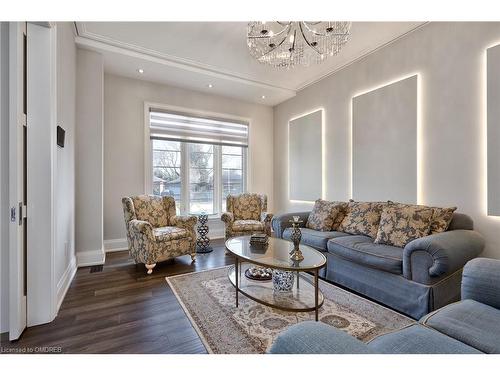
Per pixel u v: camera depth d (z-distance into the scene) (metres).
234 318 1.93
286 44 2.74
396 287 2.10
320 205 3.44
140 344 1.62
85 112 3.24
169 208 3.66
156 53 3.44
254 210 4.46
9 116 1.67
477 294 1.27
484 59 2.36
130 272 2.95
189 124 4.57
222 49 3.35
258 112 5.32
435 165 2.72
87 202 3.24
